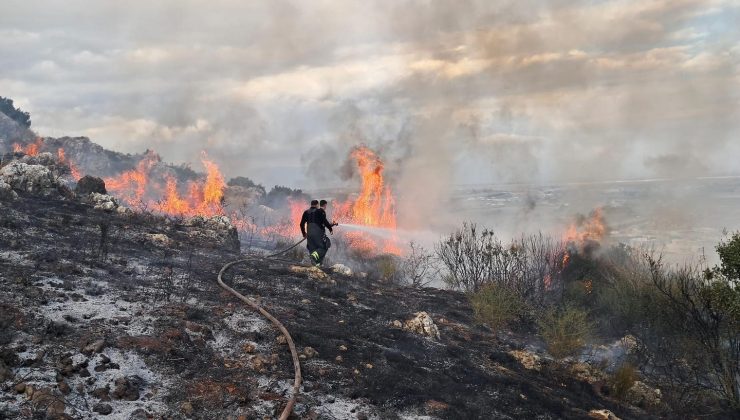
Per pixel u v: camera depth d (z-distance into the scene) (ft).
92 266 26.73
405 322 28.48
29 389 14.26
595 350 29.48
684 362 27.37
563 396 22.68
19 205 38.40
